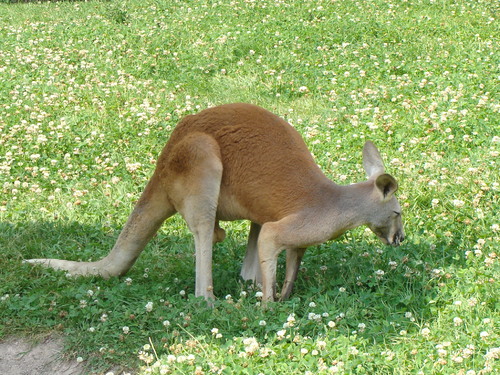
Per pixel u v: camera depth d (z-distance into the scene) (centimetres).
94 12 1792
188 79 1334
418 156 970
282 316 623
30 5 1984
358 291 687
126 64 1401
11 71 1336
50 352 625
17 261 742
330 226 660
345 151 1006
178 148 682
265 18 1619
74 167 980
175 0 1822
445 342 574
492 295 635
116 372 596
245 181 673
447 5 1744
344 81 1273
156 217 720
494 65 1287
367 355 565
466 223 788
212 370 554
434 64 1320
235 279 731
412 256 735
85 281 715
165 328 627
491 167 909
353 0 1767
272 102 1234
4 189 916
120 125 1090
